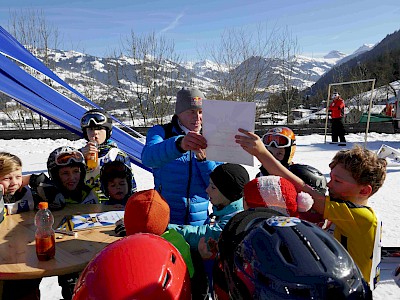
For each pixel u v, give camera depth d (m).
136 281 1.19
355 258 1.80
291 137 3.12
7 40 5.99
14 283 2.57
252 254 1.10
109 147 3.82
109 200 3.32
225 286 1.27
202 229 1.83
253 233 1.16
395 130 18.30
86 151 3.44
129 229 1.63
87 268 1.29
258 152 1.82
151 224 1.60
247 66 22.38
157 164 2.31
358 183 1.91
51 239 2.01
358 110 29.19
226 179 1.97
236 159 1.89
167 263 1.28
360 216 1.79
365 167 1.89
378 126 19.17
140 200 1.63
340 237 1.85
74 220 2.60
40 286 3.57
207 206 2.69
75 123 5.50
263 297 1.04
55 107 5.53
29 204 2.83
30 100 5.20
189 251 1.66
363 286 1.08
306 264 1.04
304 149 12.98
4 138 14.62
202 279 1.74
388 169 9.08
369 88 40.28
